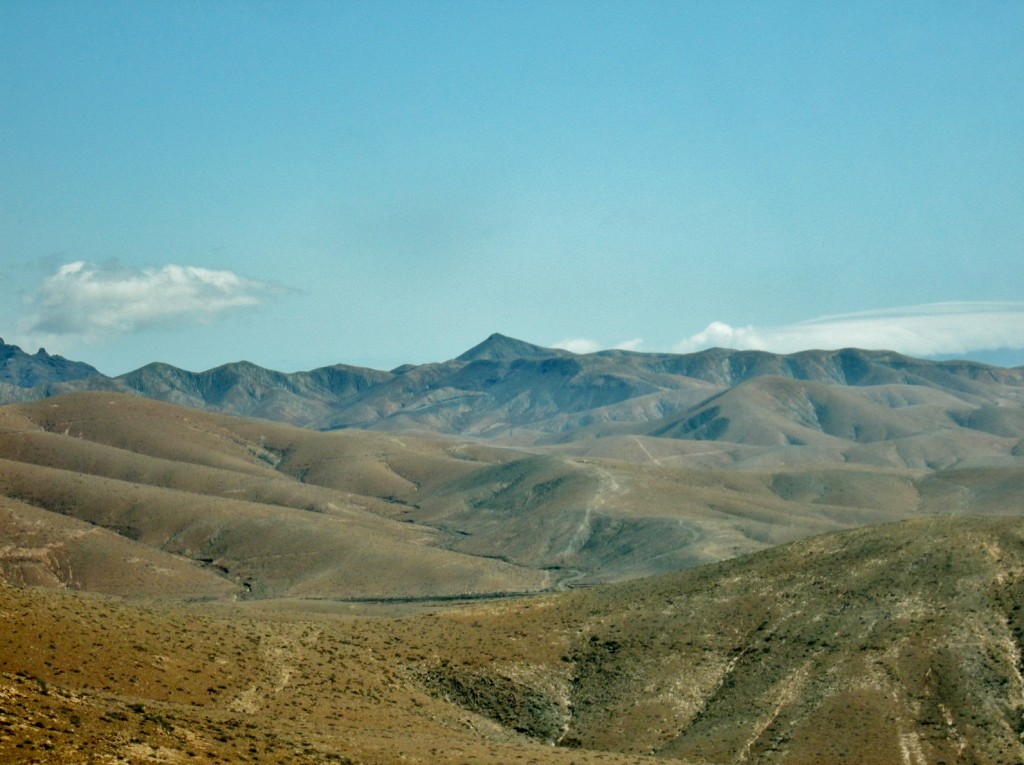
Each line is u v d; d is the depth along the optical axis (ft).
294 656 352.49
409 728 320.29
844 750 336.70
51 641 282.36
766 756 339.16
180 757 208.64
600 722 371.56
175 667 302.66
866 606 402.52
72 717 211.61
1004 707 343.05
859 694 358.64
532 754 296.30
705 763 316.19
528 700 379.35
